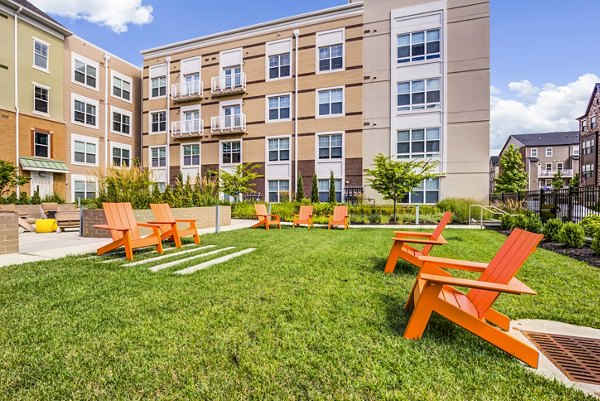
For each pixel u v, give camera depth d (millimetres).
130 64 22734
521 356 2145
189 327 2605
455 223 13477
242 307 3070
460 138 15391
